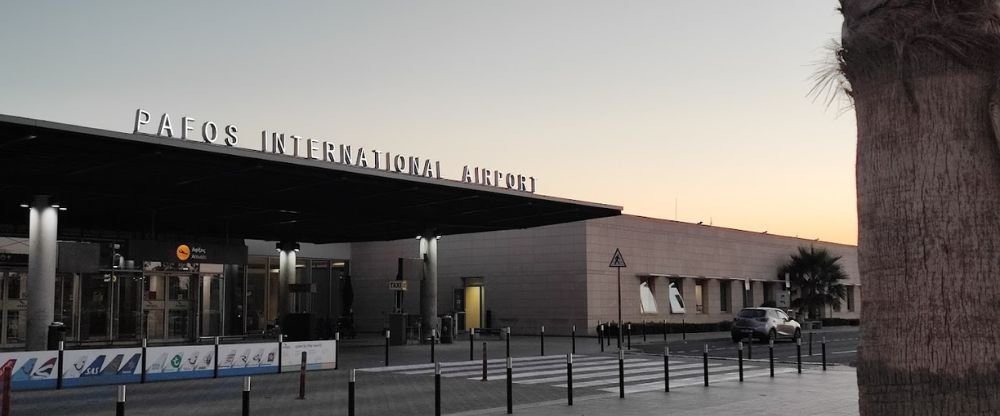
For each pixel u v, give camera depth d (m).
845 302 67.88
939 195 4.22
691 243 51.91
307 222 33.47
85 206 28.38
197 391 16.78
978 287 4.12
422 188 25.42
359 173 22.72
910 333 4.22
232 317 38.25
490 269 46.53
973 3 4.29
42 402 14.98
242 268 39.03
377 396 16.02
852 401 14.85
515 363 23.91
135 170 21.88
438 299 48.31
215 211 29.97
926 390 4.15
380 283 49.94
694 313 51.47
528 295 44.97
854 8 4.60
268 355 20.50
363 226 34.84
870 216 4.45
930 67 4.31
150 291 33.75
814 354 28.73
